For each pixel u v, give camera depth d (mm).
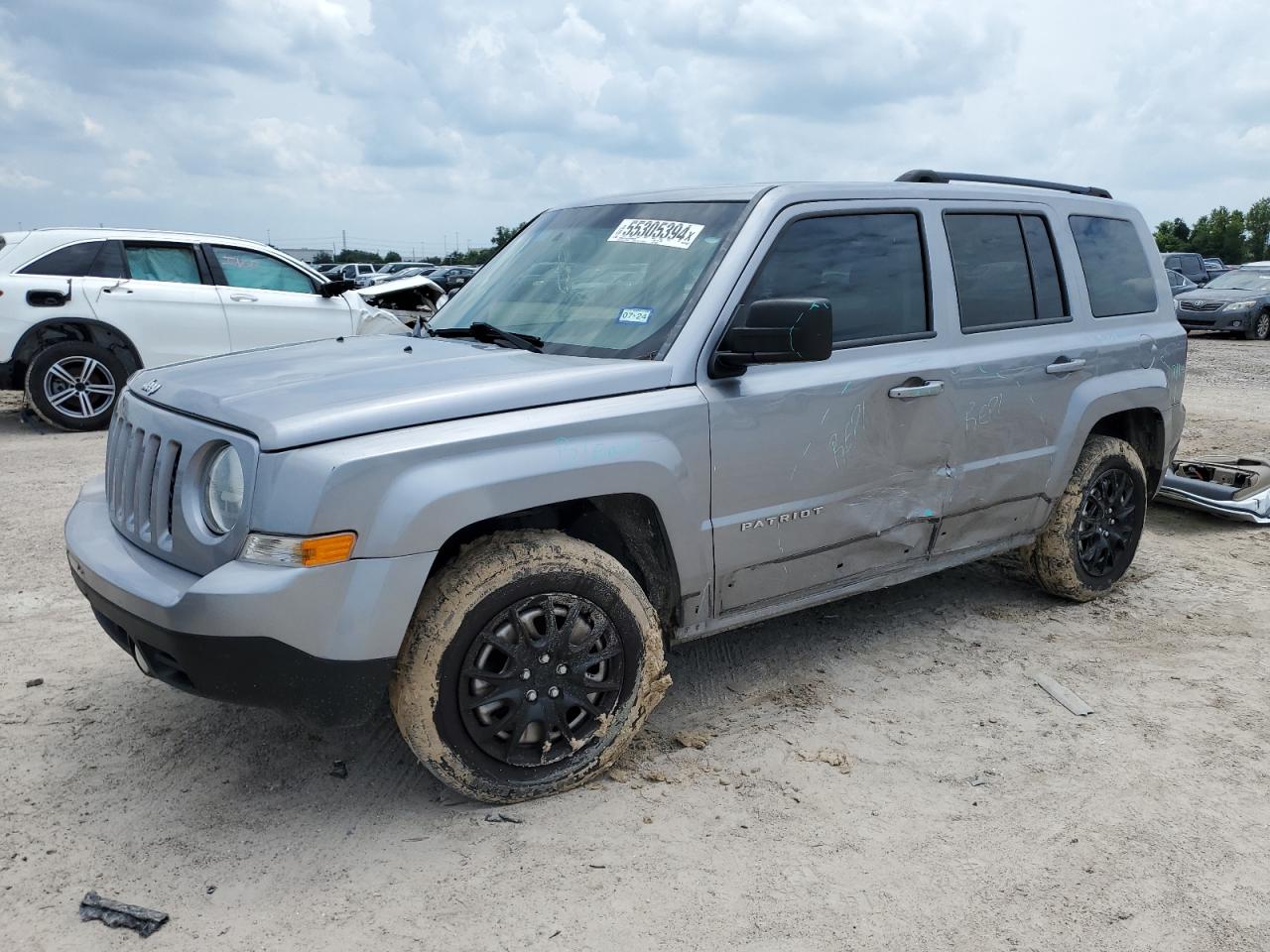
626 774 3330
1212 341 20328
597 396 3160
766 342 3152
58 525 6223
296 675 2742
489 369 3221
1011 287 4414
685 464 3271
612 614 3162
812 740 3576
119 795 3189
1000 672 4164
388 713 3748
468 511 2846
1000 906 2672
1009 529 4504
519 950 2498
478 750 3029
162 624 2752
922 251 4066
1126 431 5188
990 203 4379
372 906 2662
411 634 2902
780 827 3029
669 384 3291
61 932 2557
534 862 2855
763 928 2580
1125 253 5051
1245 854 2912
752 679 4094
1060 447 4535
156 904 2668
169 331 9867
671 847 2928
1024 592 5164
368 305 11141
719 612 3572
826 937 2549
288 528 2684
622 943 2521
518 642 3016
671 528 3271
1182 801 3186
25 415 10375
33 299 9352
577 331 3604
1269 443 9234
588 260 3885
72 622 4637
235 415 2873
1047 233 4605
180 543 2916
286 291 10609
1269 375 14547
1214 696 3943
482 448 2898
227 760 3416
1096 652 4391
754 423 3438
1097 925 2604
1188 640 4539
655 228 3820
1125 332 4867
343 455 2717
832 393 3639
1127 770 3375
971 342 4168
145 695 3889
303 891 2729
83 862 2846
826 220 3773
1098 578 4945
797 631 4613
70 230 9680
